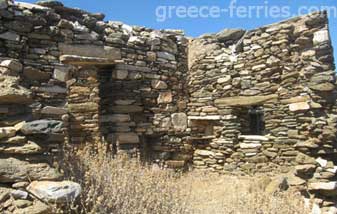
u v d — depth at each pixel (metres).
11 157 3.48
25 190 3.32
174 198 4.66
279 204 5.52
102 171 4.39
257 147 8.98
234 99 9.43
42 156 3.71
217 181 8.59
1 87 3.78
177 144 9.45
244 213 5.24
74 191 3.37
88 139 8.46
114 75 8.36
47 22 7.11
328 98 8.01
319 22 8.24
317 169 7.68
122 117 8.40
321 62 8.12
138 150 8.44
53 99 5.85
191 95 10.05
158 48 9.28
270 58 8.91
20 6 6.79
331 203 7.38
